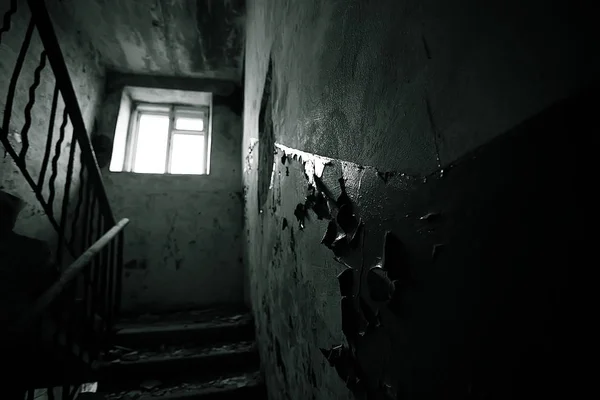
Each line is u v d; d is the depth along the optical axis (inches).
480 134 10.6
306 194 33.2
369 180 19.2
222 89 158.6
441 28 12.7
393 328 16.3
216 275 135.4
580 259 7.3
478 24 10.8
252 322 97.3
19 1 85.0
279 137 51.4
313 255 31.4
